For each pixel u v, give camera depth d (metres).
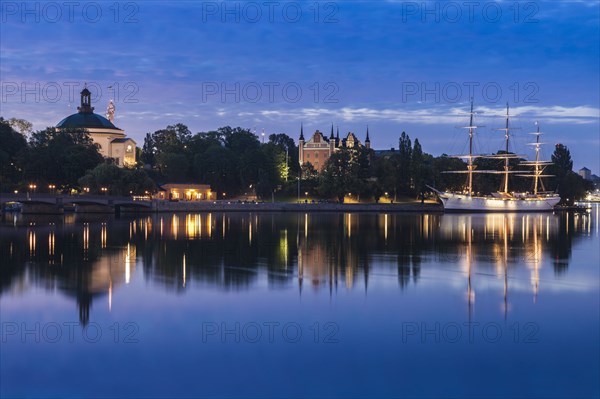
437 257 84.56
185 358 40.62
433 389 35.84
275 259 82.12
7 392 35.75
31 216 177.88
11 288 60.41
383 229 137.25
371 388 36.03
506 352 41.44
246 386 36.38
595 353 41.12
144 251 90.94
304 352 41.59
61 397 35.09
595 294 58.12
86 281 64.19
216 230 130.88
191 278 66.12
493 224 158.62
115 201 193.62
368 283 63.47
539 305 53.66
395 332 45.72
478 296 57.28
